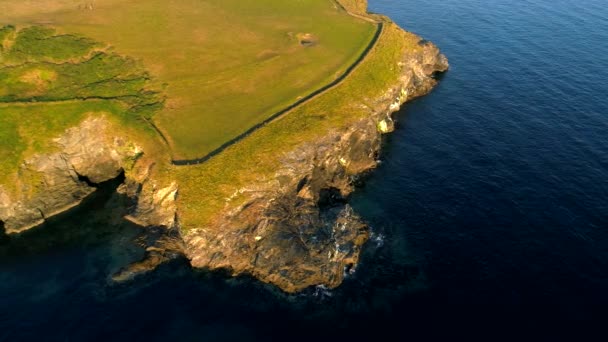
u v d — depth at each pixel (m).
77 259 57.94
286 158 63.09
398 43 91.38
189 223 56.94
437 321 50.38
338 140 68.25
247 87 74.12
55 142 66.19
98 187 67.88
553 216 62.97
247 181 60.00
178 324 50.28
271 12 98.88
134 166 64.94
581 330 49.31
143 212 61.53
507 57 105.06
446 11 131.38
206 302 52.53
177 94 72.12
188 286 54.28
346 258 56.16
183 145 63.66
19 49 76.19
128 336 49.09
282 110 69.31
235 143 63.19
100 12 92.50
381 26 93.56
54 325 50.09
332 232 58.25
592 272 55.50
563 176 69.88
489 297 52.88
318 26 93.50
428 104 88.62
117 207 64.62
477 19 125.69
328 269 54.56
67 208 65.00
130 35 85.44
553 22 122.94
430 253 58.22
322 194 65.69
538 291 53.41
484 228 61.44
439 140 78.56
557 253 57.81
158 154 63.28
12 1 94.00
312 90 73.88
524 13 129.12
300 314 51.28
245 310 51.69
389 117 81.88
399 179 70.12
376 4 137.00
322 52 83.94
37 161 65.06
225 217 57.59
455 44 111.38
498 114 85.12
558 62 102.19
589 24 121.62
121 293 53.62
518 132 80.00
